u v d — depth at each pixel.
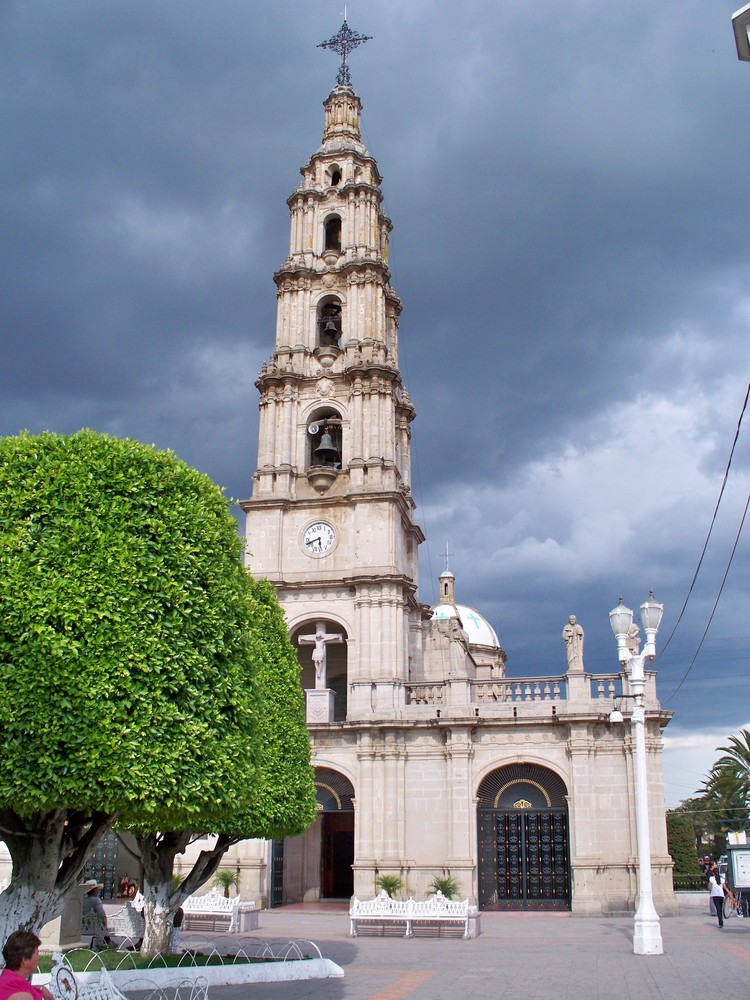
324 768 49.69
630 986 21.98
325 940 33.44
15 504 19.33
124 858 51.50
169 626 19.56
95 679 18.12
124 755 17.88
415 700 50.06
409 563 58.62
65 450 20.56
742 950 29.03
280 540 53.59
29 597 18.17
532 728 47.59
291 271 59.31
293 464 55.66
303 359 57.69
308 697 50.62
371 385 55.69
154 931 26.48
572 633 48.56
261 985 23.03
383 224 64.06
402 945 31.81
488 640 84.31
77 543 19.17
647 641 31.53
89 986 15.16
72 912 28.34
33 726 17.38
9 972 10.19
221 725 20.23
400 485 57.94
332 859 54.16
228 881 46.44
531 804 47.44
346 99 66.44
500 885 46.53
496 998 20.42
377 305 58.50
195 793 18.97
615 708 46.41
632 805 45.31
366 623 50.84
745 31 10.90
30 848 19.41
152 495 20.73
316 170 63.31
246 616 22.69
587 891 44.38
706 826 86.69
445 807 47.28
